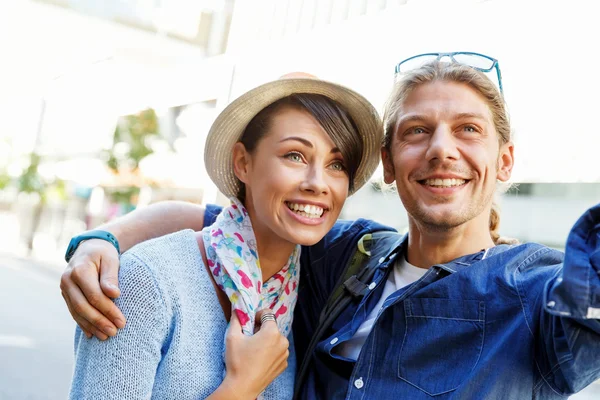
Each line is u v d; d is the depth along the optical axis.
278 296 1.32
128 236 1.42
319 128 1.23
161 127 14.30
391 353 1.23
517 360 1.10
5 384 4.50
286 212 1.23
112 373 1.12
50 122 14.73
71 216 17.62
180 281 1.21
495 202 1.53
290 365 1.34
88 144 14.63
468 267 1.23
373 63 1.88
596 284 0.93
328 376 1.29
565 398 1.12
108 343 1.13
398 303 1.25
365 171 1.44
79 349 1.20
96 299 1.12
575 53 1.52
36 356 5.47
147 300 1.16
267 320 1.21
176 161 13.38
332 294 1.40
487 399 1.08
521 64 1.60
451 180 1.25
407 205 1.31
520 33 1.59
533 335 1.10
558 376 1.06
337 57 1.98
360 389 1.21
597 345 0.98
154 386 1.17
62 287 1.18
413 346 1.21
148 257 1.21
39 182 16.33
